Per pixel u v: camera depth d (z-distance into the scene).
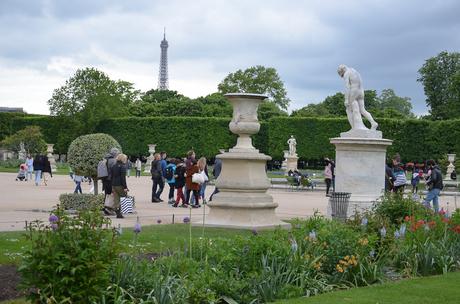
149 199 26.12
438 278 10.04
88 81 67.81
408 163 52.28
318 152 59.97
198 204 22.11
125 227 15.28
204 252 9.54
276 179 42.53
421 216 12.95
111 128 66.25
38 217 17.67
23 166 39.22
